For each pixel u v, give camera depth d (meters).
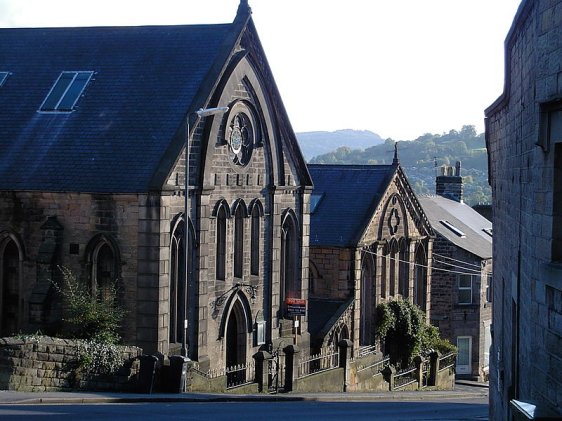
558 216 16.66
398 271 64.62
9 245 41.38
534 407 15.42
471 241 73.94
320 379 49.12
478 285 72.00
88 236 40.03
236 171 45.50
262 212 48.34
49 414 24.28
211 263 43.72
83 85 44.44
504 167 27.33
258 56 46.78
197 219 42.22
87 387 32.81
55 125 42.88
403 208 64.62
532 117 18.77
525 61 20.45
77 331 37.62
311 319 56.69
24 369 30.52
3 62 46.66
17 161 41.69
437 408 38.53
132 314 39.66
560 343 15.91
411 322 62.97
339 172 63.59
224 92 43.59
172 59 44.72
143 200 39.19
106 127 42.19
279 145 49.47
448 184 86.69
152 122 41.88
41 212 40.62
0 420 22.67
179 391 35.72
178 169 40.31
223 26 45.75
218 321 44.66
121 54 45.59
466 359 71.94
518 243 21.70
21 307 40.75
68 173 40.56
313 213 60.59
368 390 54.56
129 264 39.59
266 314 49.09
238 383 45.16
